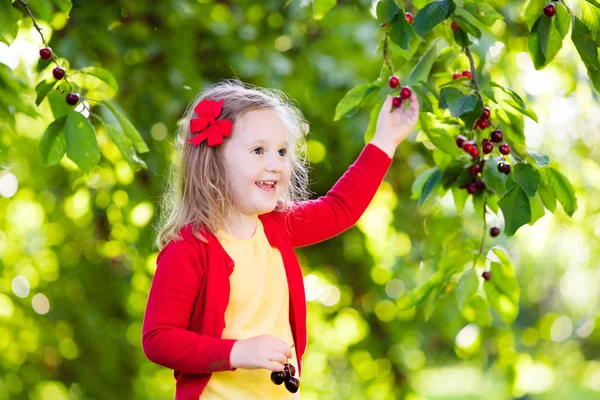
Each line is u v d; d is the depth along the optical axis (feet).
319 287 22.44
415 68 10.16
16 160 20.22
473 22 9.02
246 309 8.11
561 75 19.86
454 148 10.03
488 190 10.33
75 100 9.20
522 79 19.17
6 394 20.67
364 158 9.52
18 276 21.53
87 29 15.97
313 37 19.25
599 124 20.88
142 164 9.65
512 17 18.26
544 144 20.83
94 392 21.16
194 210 8.30
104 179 19.43
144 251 19.90
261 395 8.04
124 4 16.70
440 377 45.29
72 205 20.75
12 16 9.08
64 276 21.15
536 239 22.85
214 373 7.97
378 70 18.03
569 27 8.87
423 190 10.43
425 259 20.22
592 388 25.07
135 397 21.62
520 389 21.94
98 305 21.18
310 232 9.06
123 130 9.54
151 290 7.97
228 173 8.29
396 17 8.82
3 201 21.03
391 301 21.57
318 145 19.92
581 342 24.16
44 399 21.88
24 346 21.12
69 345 21.16
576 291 26.71
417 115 9.62
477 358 21.67
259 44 18.33
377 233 22.27
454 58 10.47
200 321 7.93
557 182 9.34
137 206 19.43
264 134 8.25
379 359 21.91
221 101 8.40
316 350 23.38
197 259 8.00
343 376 23.22
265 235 8.54
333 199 9.30
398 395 21.93
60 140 9.14
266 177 8.21
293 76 18.67
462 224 19.27
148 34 17.19
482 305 11.42
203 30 18.03
